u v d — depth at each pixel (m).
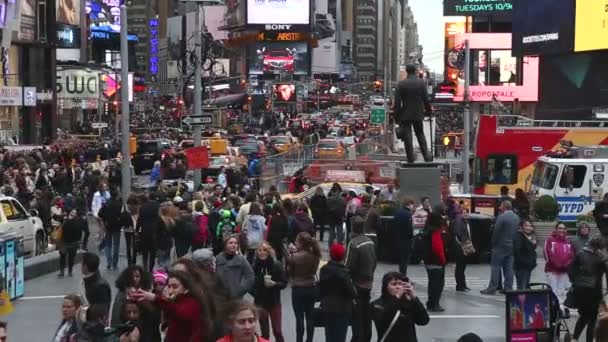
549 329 12.84
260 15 171.00
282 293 20.11
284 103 141.62
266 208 22.14
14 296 19.61
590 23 63.34
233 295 12.13
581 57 66.19
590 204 31.92
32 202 28.33
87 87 97.50
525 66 89.62
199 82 37.72
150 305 9.47
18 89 70.88
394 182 29.81
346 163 41.50
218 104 116.38
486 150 40.53
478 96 89.81
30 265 22.61
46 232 27.33
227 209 22.25
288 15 171.25
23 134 79.44
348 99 174.75
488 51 90.12
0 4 66.50
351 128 93.19
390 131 81.00
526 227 18.34
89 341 9.96
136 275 10.97
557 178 31.94
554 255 17.25
